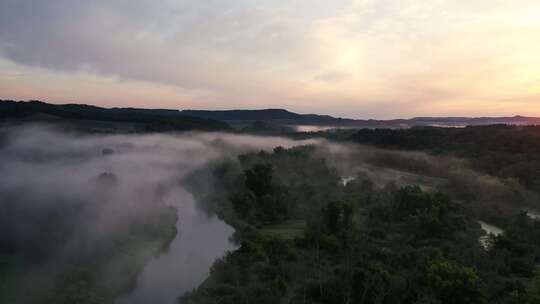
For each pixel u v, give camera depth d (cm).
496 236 9694
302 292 7062
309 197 14112
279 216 12169
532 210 12725
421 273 6981
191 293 7550
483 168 16712
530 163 15475
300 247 9281
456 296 6100
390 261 7825
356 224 10219
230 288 7288
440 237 9625
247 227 11331
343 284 6975
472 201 13288
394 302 6431
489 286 6750
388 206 11831
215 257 9844
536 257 8631
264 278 7644
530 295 6109
